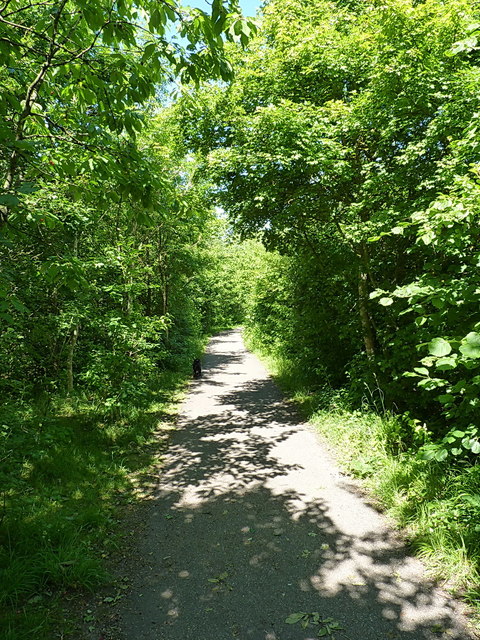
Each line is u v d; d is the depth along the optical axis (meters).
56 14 2.97
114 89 3.21
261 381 13.75
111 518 4.57
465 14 5.46
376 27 6.38
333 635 2.83
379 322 8.14
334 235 9.11
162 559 3.81
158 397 10.96
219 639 2.83
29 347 7.51
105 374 7.93
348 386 8.79
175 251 15.25
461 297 3.55
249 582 3.44
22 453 5.20
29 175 3.41
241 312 49.62
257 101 8.74
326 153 6.88
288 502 4.89
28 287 6.68
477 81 4.55
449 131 5.15
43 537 3.78
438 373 5.75
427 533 3.87
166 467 6.17
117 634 2.88
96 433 7.22
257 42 8.55
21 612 3.03
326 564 3.65
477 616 2.95
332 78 7.88
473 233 3.50
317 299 9.86
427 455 3.08
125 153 3.33
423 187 6.00
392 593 3.23
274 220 8.27
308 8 8.18
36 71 3.88
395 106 6.00
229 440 7.40
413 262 7.50
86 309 7.90
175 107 8.44
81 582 3.37
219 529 4.33
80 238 8.06
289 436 7.50
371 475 5.37
